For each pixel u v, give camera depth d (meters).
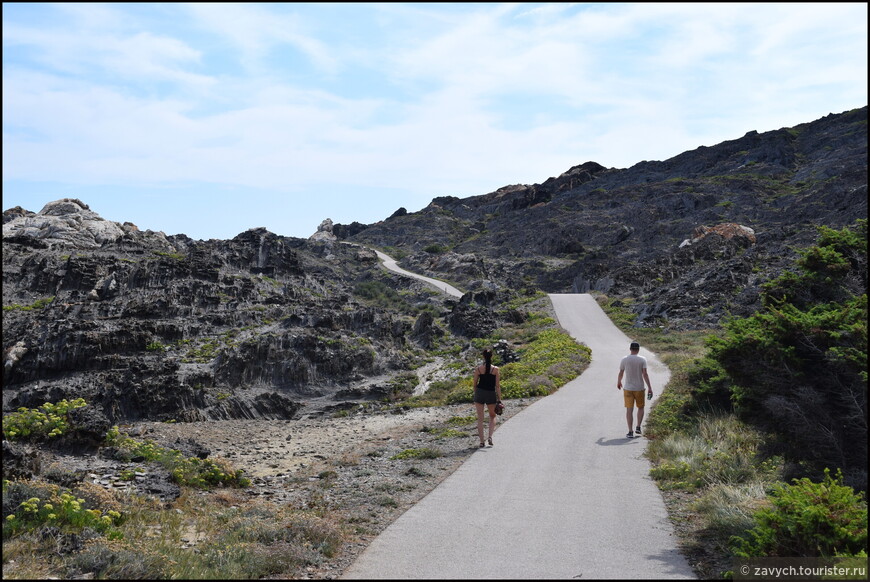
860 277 9.63
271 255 62.59
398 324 48.16
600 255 110.94
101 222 65.62
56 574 5.46
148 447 12.14
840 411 7.55
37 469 8.32
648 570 5.72
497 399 12.38
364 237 186.75
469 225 190.38
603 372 27.41
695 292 53.16
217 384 32.59
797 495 5.86
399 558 6.10
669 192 155.75
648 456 10.86
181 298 44.78
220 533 7.19
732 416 12.12
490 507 7.94
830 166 144.00
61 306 39.66
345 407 33.41
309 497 9.30
